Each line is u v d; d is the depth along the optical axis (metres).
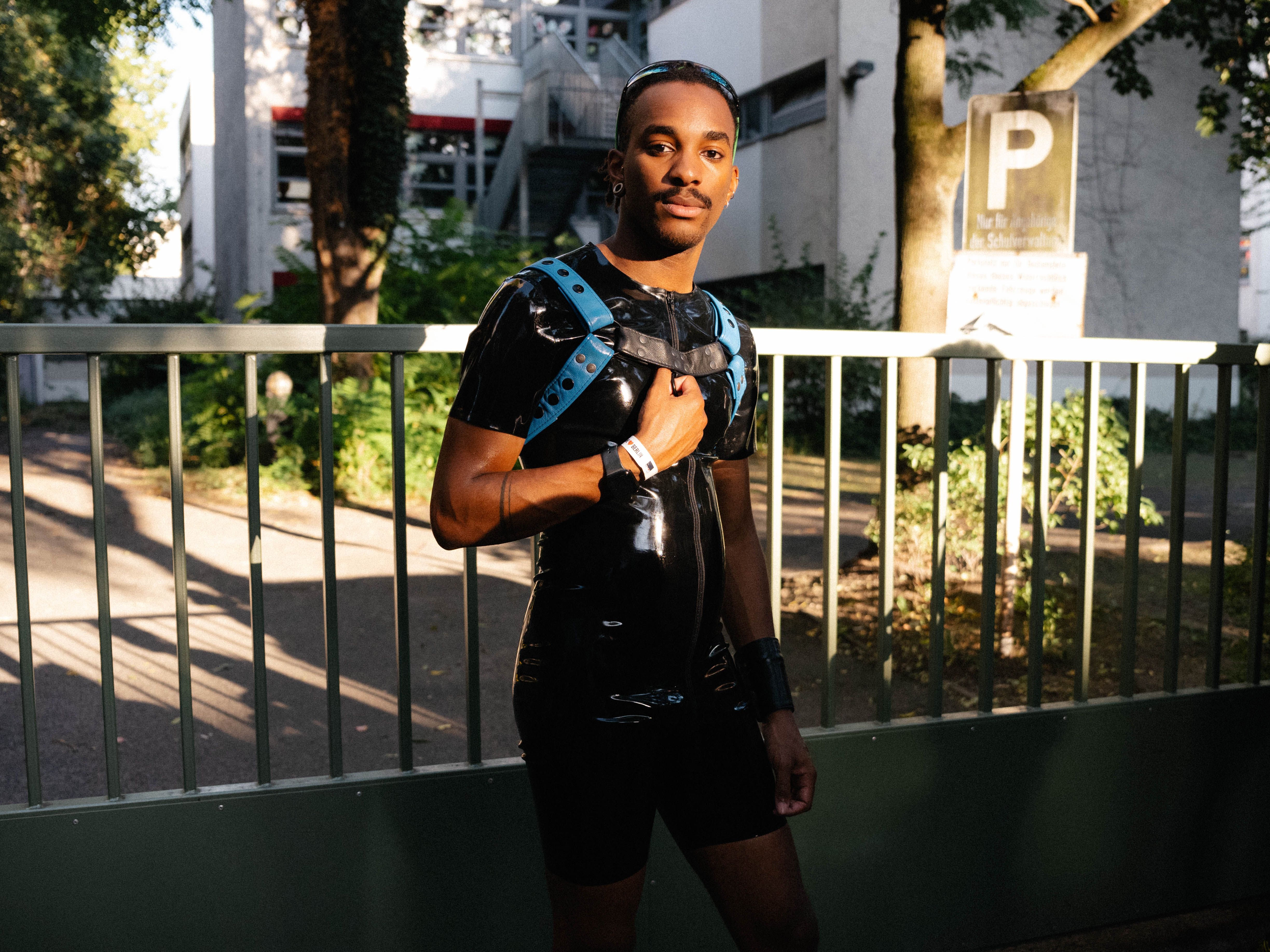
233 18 24.62
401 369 1.92
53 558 7.26
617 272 1.43
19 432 1.76
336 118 11.07
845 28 16.28
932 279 6.30
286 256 13.66
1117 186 18.14
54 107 21.83
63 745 3.75
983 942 2.35
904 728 2.26
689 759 1.46
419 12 24.05
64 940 1.77
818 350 2.20
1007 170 4.59
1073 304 4.61
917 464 5.57
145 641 5.16
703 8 20.09
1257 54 9.86
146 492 10.25
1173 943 2.44
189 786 1.84
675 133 1.36
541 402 1.38
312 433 10.49
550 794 1.43
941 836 2.30
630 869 1.42
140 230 28.86
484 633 5.40
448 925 1.96
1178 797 2.52
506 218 23.02
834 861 2.21
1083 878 2.43
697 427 1.39
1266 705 2.60
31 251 23.16
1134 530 2.49
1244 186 22.36
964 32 8.76
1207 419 17.17
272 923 1.87
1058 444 4.97
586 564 1.39
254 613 1.88
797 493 10.58
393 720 4.08
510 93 24.72
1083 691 2.47
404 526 1.94
